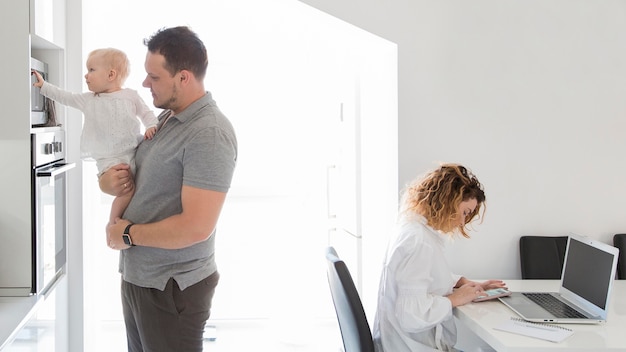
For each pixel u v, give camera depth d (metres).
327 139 4.48
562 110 3.22
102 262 4.66
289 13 3.33
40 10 2.58
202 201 2.06
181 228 2.05
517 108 3.21
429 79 3.16
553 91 3.21
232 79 4.68
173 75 2.11
